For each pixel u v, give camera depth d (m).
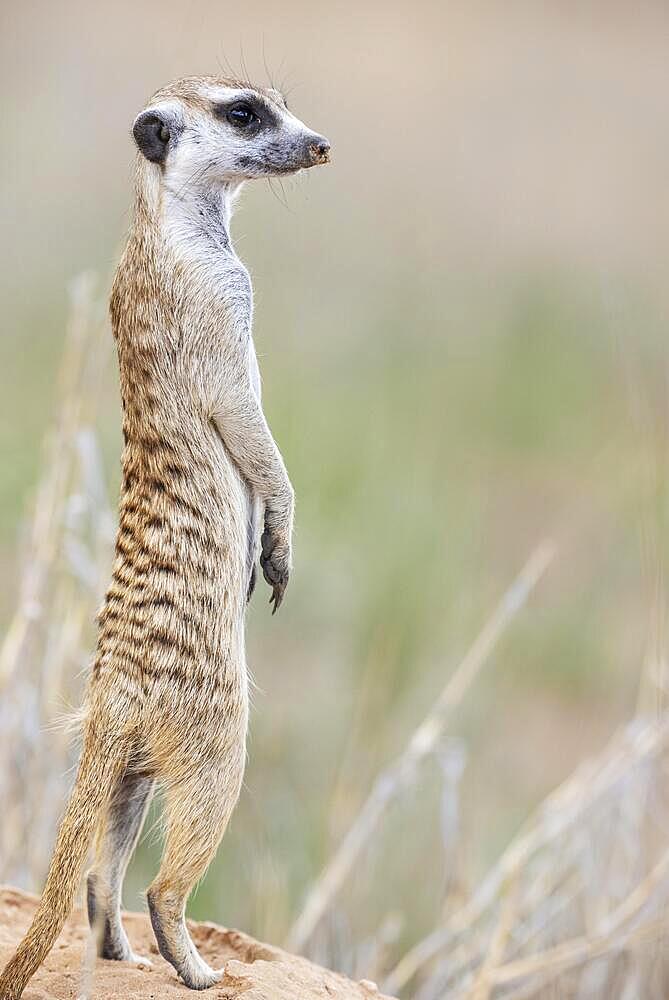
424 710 17.67
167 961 9.24
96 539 13.75
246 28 46.50
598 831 14.12
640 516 19.12
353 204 36.34
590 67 50.69
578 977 13.78
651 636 15.39
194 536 9.05
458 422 28.98
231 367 9.41
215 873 14.52
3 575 20.66
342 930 13.28
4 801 12.47
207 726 8.91
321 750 16.61
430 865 14.85
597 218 38.69
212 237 9.77
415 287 33.34
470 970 13.46
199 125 9.86
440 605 19.83
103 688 8.85
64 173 33.22
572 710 21.09
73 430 13.52
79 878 8.52
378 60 47.69
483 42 52.09
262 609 19.81
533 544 24.61
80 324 13.90
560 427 29.39
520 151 41.84
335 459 23.20
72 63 36.72
